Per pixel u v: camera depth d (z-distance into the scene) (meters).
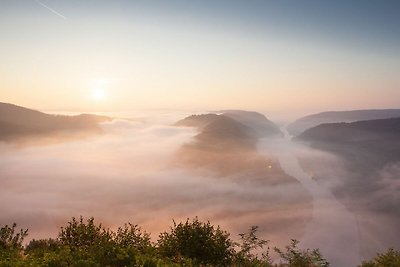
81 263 11.47
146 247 14.29
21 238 13.77
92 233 14.36
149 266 12.18
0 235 13.45
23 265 10.98
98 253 12.43
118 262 12.16
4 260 11.21
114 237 14.16
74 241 14.16
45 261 11.45
